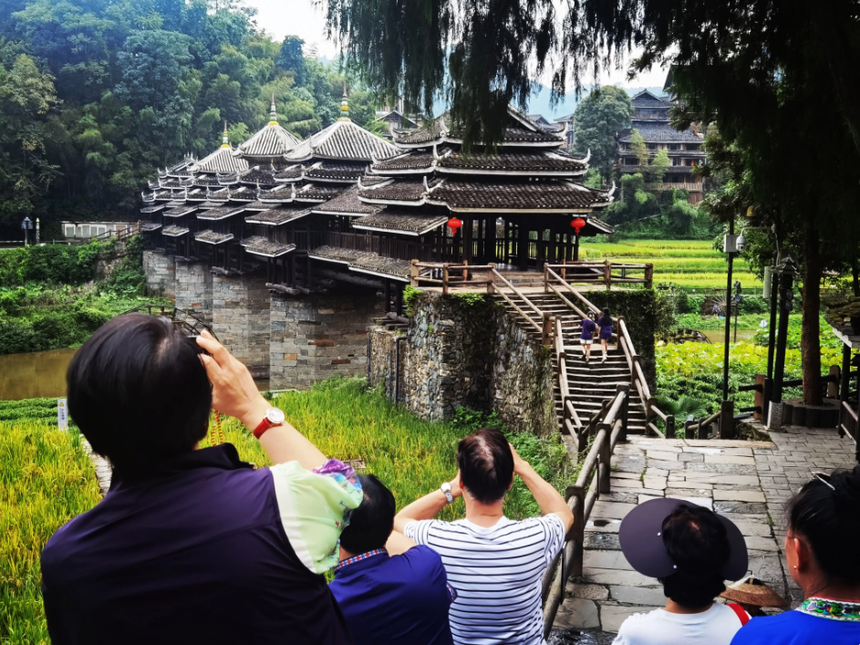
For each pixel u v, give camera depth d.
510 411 23.66
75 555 1.88
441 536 3.97
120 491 1.98
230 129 100.75
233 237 53.88
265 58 119.38
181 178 75.56
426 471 19.08
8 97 82.44
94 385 1.90
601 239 77.81
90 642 1.87
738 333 47.38
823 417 14.20
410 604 3.12
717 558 3.34
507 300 24.28
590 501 8.31
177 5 105.50
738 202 19.42
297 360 42.81
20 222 86.81
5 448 18.72
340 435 22.81
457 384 25.28
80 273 76.38
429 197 27.09
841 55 9.53
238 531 1.88
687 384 29.33
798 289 23.59
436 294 25.55
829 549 2.65
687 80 11.88
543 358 20.97
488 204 26.88
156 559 1.84
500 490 3.96
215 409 2.23
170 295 75.25
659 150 83.44
